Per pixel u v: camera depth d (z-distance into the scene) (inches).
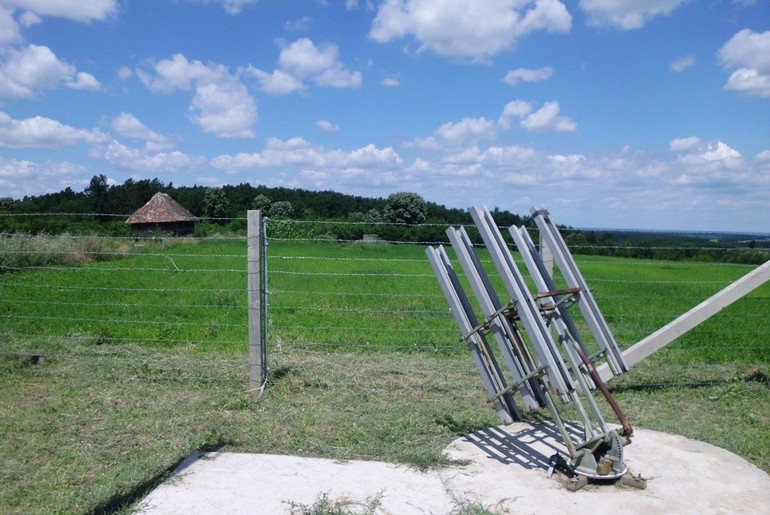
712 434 215.9
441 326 389.7
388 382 274.1
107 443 207.0
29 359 303.7
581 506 160.6
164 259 766.5
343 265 663.1
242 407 243.1
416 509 158.4
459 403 248.8
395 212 1686.8
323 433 214.8
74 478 181.2
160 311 440.8
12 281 528.4
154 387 267.0
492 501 163.2
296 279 583.5
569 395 179.3
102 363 299.1
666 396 263.0
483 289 190.5
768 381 280.7
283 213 1894.7
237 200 2194.9
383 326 389.1
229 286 564.7
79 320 386.0
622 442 173.9
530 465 188.4
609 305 470.9
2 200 1084.5
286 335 358.6
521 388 184.1
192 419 228.5
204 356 317.1
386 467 185.9
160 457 194.9
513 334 190.7
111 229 868.6
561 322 192.5
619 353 198.4
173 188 2235.5
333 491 168.1
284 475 178.7
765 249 330.3
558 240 202.7
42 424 222.2
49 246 615.2
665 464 188.1
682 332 259.8
